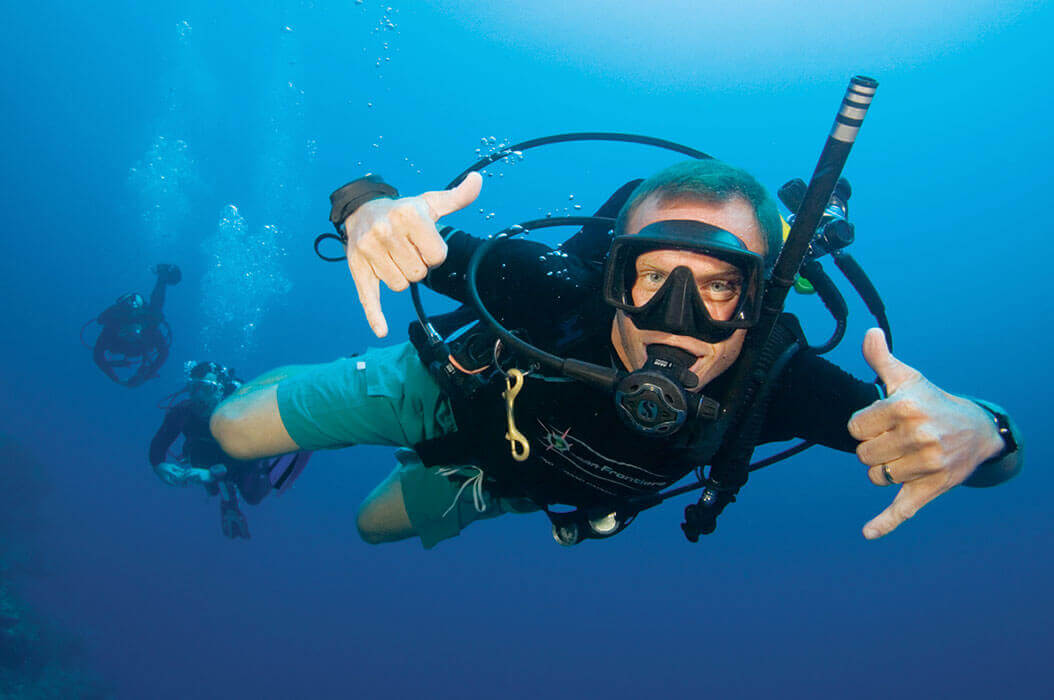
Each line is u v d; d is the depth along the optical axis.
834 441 1.83
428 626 18.25
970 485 1.79
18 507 13.76
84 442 20.33
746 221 1.38
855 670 19.19
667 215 1.38
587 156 27.66
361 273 1.33
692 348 1.40
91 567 14.16
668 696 17.78
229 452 2.31
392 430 2.11
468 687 16.23
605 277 1.39
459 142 31.78
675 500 27.58
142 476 19.69
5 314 28.84
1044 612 20.14
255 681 13.10
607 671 18.45
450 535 2.93
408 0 28.19
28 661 9.76
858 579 23.66
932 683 18.36
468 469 2.19
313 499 24.61
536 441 1.81
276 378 2.53
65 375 25.33
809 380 1.80
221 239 25.23
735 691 18.38
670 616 21.62
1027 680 17.69
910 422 1.20
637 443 1.70
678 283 1.32
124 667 11.65
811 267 2.08
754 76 25.80
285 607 16.36
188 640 13.41
